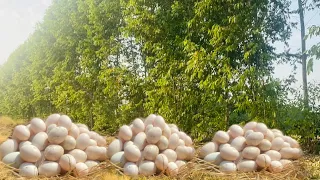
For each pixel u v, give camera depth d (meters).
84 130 0.97
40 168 0.84
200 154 0.94
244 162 0.87
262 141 0.89
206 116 1.32
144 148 0.88
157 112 1.49
